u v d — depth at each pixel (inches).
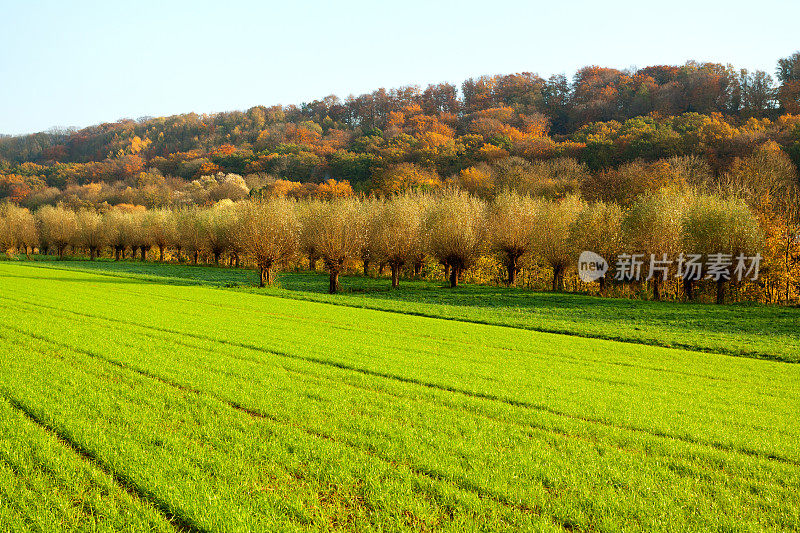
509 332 1114.1
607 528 302.5
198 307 1322.6
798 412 577.9
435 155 4500.5
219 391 552.4
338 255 1967.3
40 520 291.6
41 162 7436.0
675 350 964.6
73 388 540.4
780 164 2628.0
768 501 342.3
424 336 1023.6
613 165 3558.1
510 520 308.2
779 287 1790.1
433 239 2235.5
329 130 6988.2
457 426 473.4
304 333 995.3
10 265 2704.2
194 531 293.1
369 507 320.8
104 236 3828.7
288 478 352.8
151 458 373.4
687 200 2022.6
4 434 410.0
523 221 2308.1
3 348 723.4
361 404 532.4
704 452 428.1
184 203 4785.9
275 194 4259.4
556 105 6181.1
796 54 4707.2
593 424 494.3
